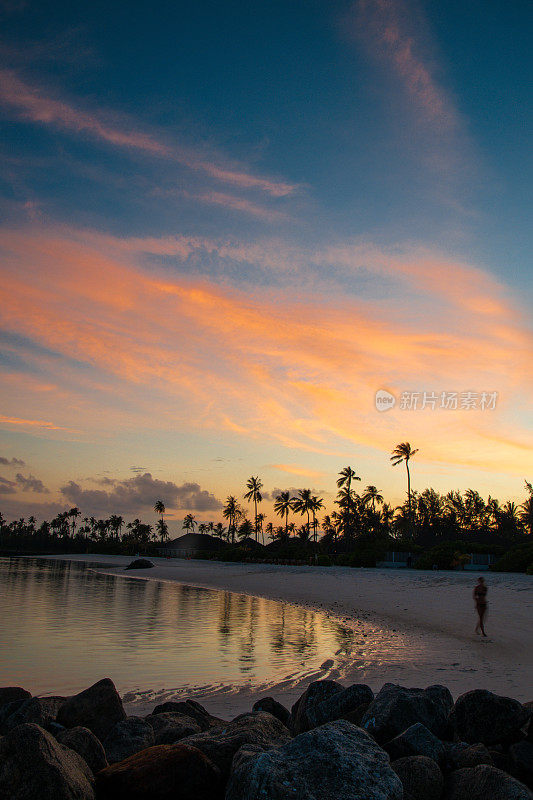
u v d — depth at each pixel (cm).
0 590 4241
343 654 1734
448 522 10556
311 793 445
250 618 2772
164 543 15025
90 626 2425
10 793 492
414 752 615
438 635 2111
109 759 685
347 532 11694
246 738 634
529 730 687
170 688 1313
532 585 3416
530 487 10869
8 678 1437
